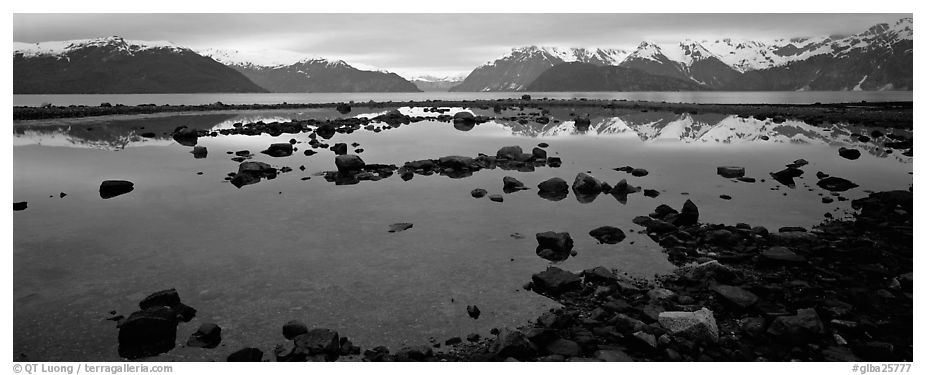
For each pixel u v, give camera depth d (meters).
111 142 43.34
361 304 11.79
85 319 11.12
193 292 12.48
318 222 18.75
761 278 12.95
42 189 24.45
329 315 11.25
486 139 46.50
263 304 11.81
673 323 10.09
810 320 10.07
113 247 15.86
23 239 16.61
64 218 19.20
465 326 10.74
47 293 12.41
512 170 30.09
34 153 36.41
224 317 11.18
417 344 10.05
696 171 29.27
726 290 11.63
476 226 18.23
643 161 33.25
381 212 20.22
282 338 10.32
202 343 10.09
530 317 11.09
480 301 11.91
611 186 25.19
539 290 12.48
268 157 35.00
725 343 9.91
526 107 105.94
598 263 14.33
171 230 17.69
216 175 28.17
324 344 9.66
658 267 13.96
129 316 10.93
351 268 14.05
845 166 29.98
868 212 18.50
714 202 21.41
